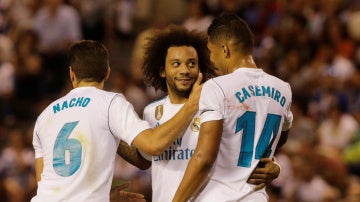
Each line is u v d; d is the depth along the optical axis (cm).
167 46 896
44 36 2214
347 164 1858
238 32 817
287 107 838
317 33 2242
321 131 1930
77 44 855
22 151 1916
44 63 2195
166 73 877
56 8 2206
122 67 2430
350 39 2255
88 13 2316
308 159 1750
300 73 2097
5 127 2119
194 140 844
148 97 2066
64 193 805
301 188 1689
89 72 845
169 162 853
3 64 2188
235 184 805
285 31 2247
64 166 816
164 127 811
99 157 813
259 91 812
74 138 817
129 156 895
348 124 1914
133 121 820
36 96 2184
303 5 2330
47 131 834
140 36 2252
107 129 820
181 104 872
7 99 2155
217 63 834
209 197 803
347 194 1722
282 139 875
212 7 2367
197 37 893
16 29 2284
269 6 2383
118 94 834
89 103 827
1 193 1756
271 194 1703
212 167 802
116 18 2516
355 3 2358
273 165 817
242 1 2422
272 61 2152
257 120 810
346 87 2070
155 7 2711
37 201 812
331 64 2153
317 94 2036
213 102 793
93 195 808
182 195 789
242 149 808
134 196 889
